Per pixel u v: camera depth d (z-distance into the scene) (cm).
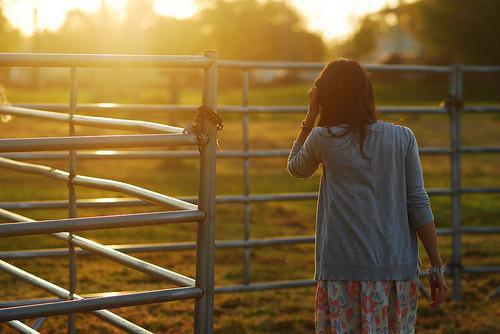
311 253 961
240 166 1919
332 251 334
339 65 349
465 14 3719
